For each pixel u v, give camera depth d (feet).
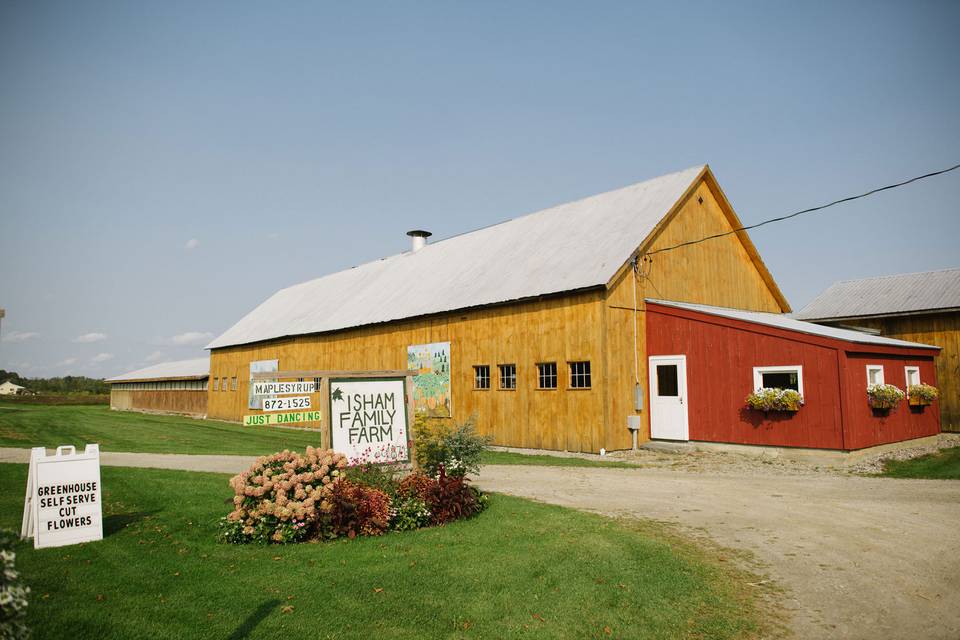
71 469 27.53
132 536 28.32
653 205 68.18
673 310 60.95
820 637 17.88
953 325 70.23
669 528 28.94
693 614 19.38
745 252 76.07
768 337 53.83
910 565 23.41
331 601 20.07
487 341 69.62
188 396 151.12
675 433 60.03
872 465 47.32
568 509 32.91
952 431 69.36
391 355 83.92
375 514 28.40
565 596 20.61
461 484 31.81
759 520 30.37
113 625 18.03
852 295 83.10
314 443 75.61
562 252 69.82
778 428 52.75
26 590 11.75
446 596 20.56
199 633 17.63
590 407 58.80
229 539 27.17
